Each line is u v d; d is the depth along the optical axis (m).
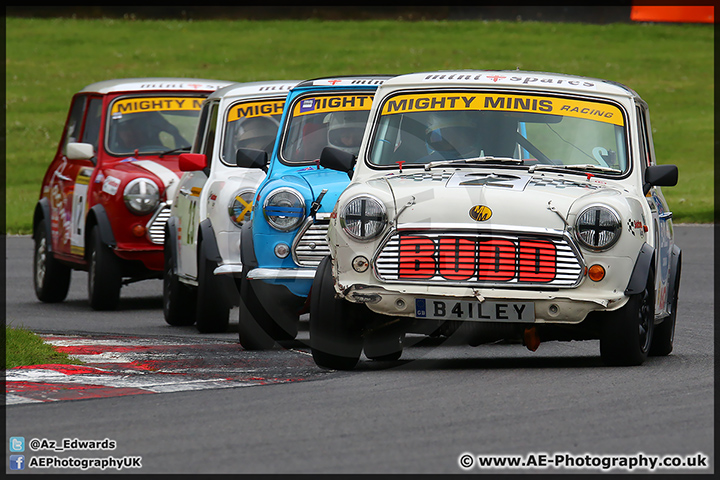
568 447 21.17
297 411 24.47
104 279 50.06
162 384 28.20
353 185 30.89
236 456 20.62
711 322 44.44
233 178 41.72
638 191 31.39
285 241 36.69
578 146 32.34
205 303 41.00
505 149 32.28
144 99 53.38
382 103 33.59
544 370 29.91
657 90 186.75
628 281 29.11
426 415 23.86
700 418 23.53
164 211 50.19
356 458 20.39
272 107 44.00
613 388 26.92
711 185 123.19
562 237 28.62
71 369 30.84
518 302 28.50
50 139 154.75
